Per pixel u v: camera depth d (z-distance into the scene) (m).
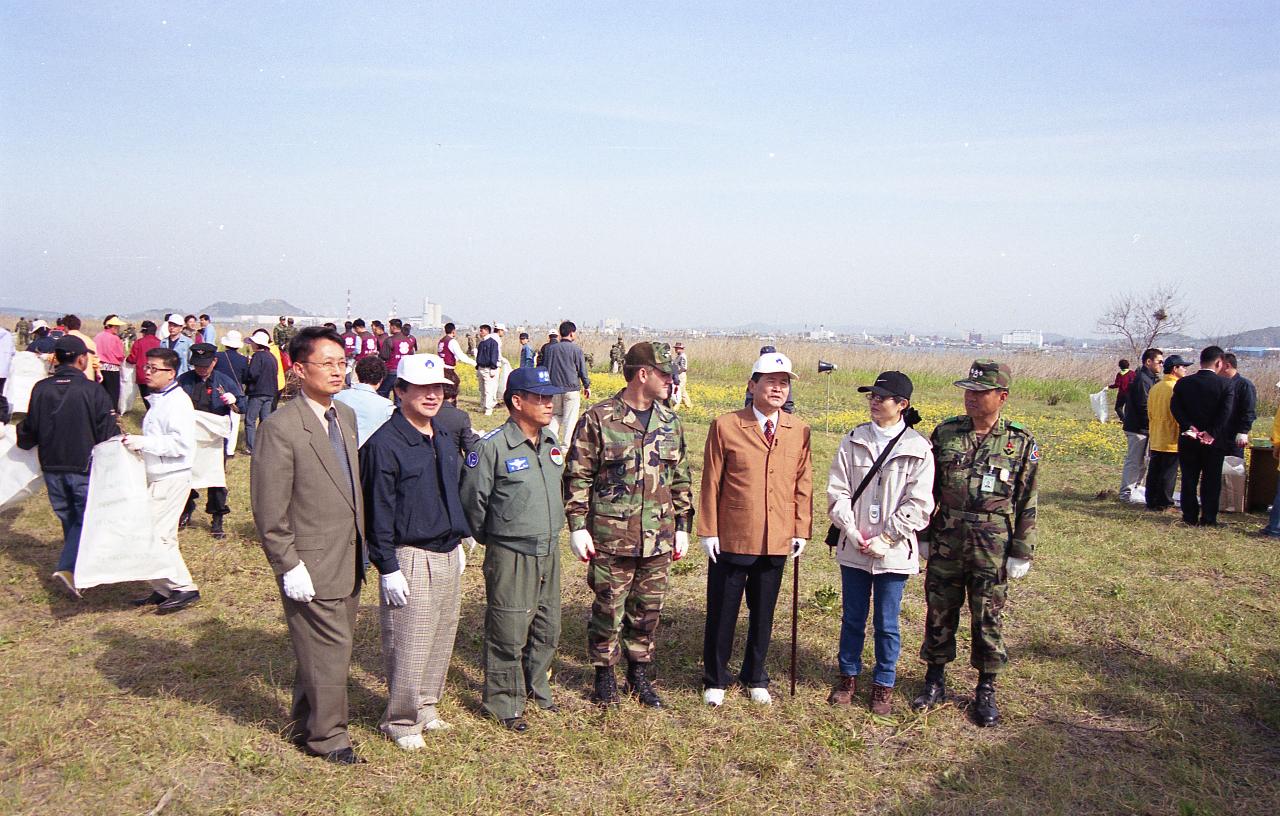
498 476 4.62
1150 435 11.11
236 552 8.02
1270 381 25.25
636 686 5.20
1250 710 5.27
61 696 4.94
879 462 5.04
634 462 4.91
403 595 4.28
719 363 38.56
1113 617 6.84
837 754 4.65
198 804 3.90
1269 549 9.01
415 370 4.29
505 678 4.75
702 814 4.04
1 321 34.09
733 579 5.11
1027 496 5.03
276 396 13.22
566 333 12.59
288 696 5.04
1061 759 4.68
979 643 5.07
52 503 6.55
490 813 3.96
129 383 16.88
